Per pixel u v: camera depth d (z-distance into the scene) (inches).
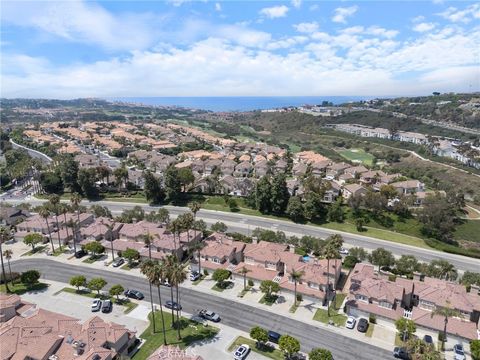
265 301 3447.3
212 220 5684.1
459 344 2785.4
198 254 4089.6
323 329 3029.0
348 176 7785.4
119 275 3973.9
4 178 7800.2
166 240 4379.9
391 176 7662.4
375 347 2802.7
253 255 3998.5
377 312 3105.3
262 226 5447.8
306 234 5157.5
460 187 7568.9
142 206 6392.7
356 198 5664.4
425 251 4734.3
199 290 3656.5
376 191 6766.7
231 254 4133.9
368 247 4790.8
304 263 3759.8
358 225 5295.3
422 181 7869.1
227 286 3725.4
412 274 3853.3
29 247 4756.4
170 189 6427.2
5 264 4254.4
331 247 3435.0
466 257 4601.4
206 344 2839.6
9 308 3093.0
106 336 2687.0
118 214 5959.6
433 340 2869.1
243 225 5482.3
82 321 3152.1
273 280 3688.5
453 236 5206.7
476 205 6614.2
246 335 2960.1
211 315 3161.9
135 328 3053.6
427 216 5142.7
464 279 3622.0
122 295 3572.8
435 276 3710.6
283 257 3932.1
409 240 5044.3
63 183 7106.3
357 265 3860.7
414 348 2347.4
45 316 2972.4
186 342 2864.2
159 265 2896.2
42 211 4557.1
